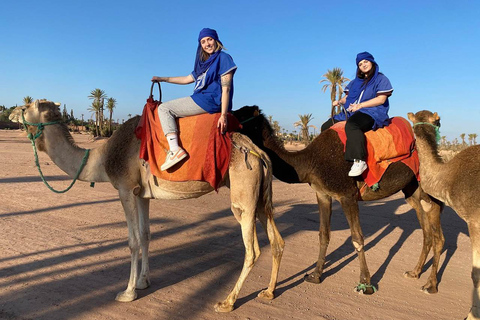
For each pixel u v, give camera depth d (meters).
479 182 4.04
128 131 4.80
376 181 5.11
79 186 12.27
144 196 4.80
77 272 5.36
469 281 5.59
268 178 4.62
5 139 40.25
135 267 4.61
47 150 5.01
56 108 5.02
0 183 12.23
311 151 5.21
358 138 4.95
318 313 4.47
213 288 5.03
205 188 4.66
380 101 5.26
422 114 5.02
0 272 5.25
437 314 4.54
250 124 5.19
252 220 4.48
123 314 4.25
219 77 4.52
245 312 4.42
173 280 5.25
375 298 4.95
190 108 4.50
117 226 7.73
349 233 7.91
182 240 7.07
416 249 6.98
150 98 4.78
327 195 5.46
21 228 7.36
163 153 4.49
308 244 7.11
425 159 4.86
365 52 5.38
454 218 9.49
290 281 5.42
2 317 4.07
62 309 4.30
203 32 4.48
